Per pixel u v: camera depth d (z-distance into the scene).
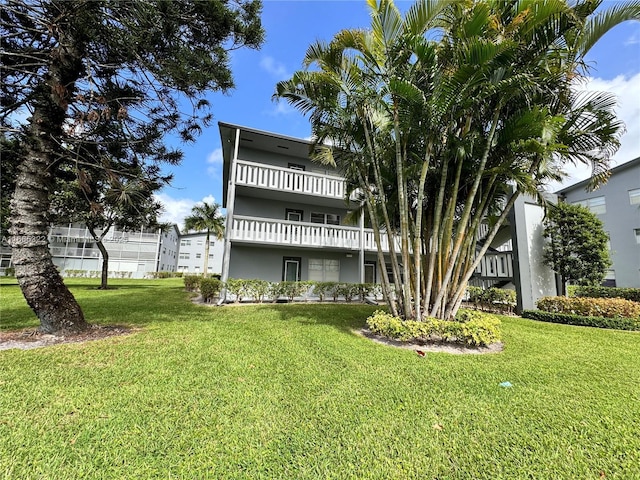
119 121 5.38
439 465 2.24
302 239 12.92
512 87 5.19
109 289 15.99
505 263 12.56
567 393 3.54
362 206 9.75
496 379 3.94
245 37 4.76
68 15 3.83
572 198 20.06
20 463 2.12
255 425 2.69
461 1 5.05
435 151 6.50
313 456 2.30
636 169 17.27
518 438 2.60
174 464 2.16
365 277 15.65
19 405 2.89
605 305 8.28
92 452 2.26
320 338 5.79
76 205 13.77
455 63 5.50
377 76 5.87
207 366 4.10
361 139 6.82
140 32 4.09
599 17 5.28
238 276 13.34
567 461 2.32
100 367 3.90
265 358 4.53
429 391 3.50
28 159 4.98
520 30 5.16
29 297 5.13
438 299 6.20
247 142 13.43
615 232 17.89
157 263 36.41
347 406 3.08
